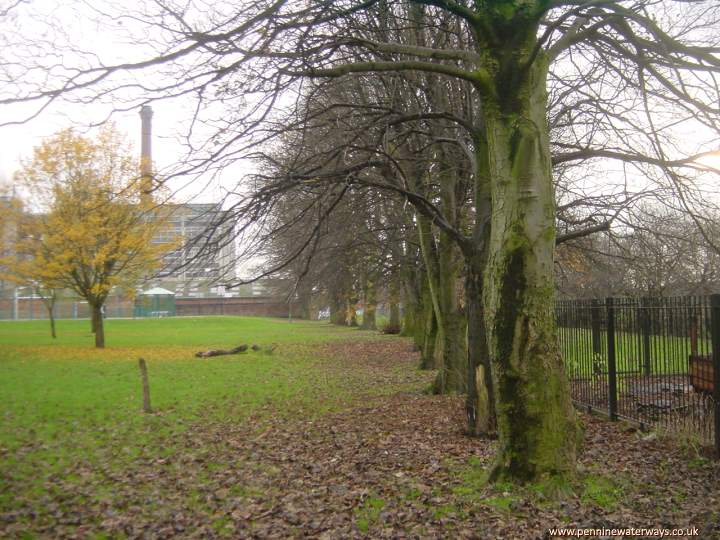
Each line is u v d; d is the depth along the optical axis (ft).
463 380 50.37
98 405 47.19
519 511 19.74
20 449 32.48
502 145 22.18
